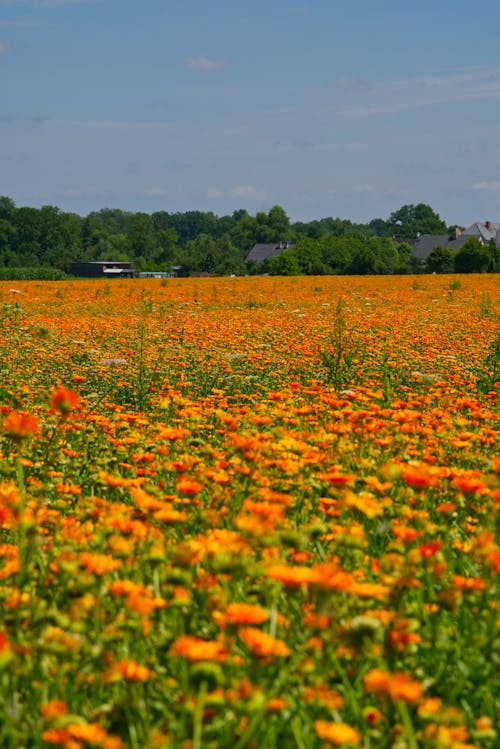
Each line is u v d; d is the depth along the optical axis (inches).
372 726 140.1
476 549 185.0
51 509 233.6
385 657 154.4
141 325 838.5
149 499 191.0
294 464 251.1
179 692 142.7
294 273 5762.8
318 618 141.6
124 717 139.4
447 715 127.3
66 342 999.0
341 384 639.1
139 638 159.2
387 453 325.4
